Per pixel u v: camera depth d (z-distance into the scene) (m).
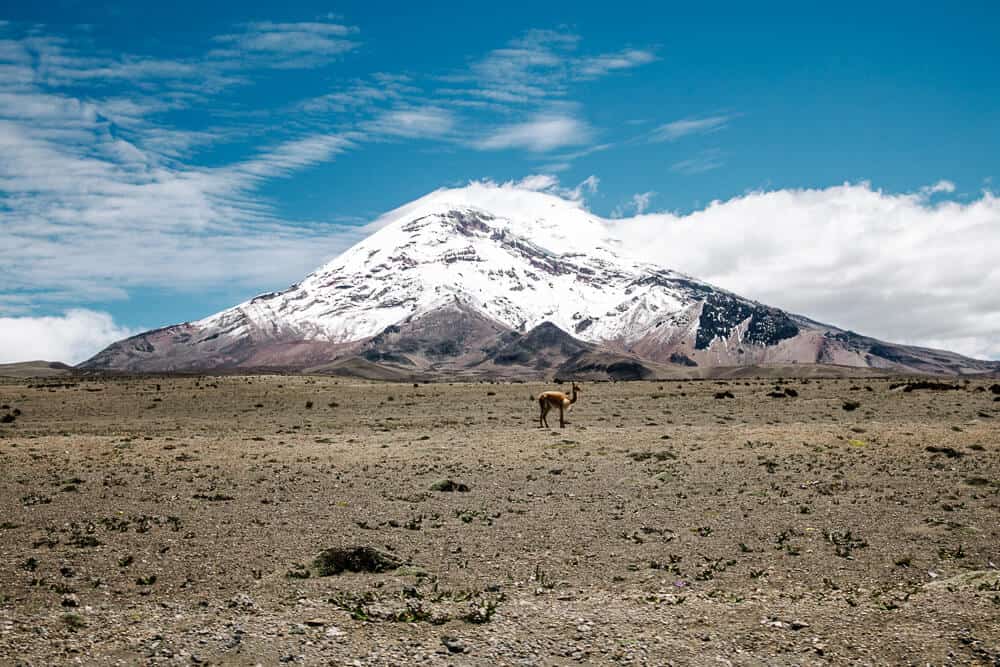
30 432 47.12
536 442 38.28
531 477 28.22
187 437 43.34
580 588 15.27
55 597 14.41
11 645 11.74
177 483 26.98
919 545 18.33
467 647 12.14
